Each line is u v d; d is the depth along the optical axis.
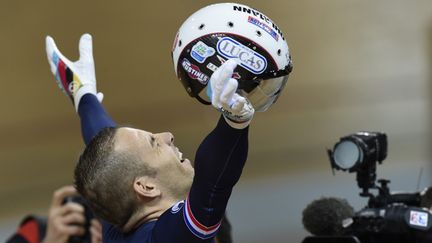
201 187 6.46
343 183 21.56
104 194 7.41
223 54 6.48
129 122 26.72
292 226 19.80
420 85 26.12
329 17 26.55
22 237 10.62
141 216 7.35
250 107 6.26
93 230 9.77
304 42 26.55
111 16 26.80
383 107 26.25
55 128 26.86
